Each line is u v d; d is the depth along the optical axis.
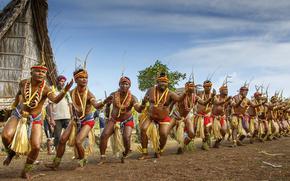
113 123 6.88
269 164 5.73
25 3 12.48
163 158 7.41
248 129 11.06
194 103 8.54
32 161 5.18
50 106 8.13
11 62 12.78
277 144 10.48
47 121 8.84
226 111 10.51
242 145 10.58
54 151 9.45
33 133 5.20
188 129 8.40
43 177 5.24
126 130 6.91
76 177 5.16
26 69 12.95
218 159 6.69
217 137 9.54
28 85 5.28
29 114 5.27
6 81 12.65
